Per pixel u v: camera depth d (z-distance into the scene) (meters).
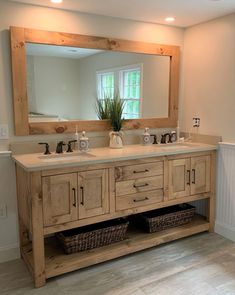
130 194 2.57
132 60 3.00
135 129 3.14
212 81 3.03
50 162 2.21
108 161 2.40
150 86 3.14
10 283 2.29
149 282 2.28
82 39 2.68
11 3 2.39
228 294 2.14
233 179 2.89
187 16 2.84
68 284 2.26
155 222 2.84
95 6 2.52
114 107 2.89
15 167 2.54
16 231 2.64
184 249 2.77
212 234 3.09
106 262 2.55
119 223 2.76
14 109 2.49
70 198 2.29
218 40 2.92
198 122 3.23
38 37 2.50
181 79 3.38
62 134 2.76
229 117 2.89
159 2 2.43
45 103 2.62
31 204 2.15
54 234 2.84
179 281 2.29
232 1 2.42
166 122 3.31
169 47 3.18
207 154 2.98
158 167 2.69
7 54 2.44
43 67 2.57
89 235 2.51
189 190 2.91
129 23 2.93
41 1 2.39
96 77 2.83
